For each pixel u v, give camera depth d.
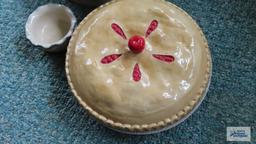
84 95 0.52
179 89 0.50
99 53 0.53
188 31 0.53
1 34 0.66
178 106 0.50
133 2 0.56
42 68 0.63
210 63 0.54
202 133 0.58
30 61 0.64
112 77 0.51
